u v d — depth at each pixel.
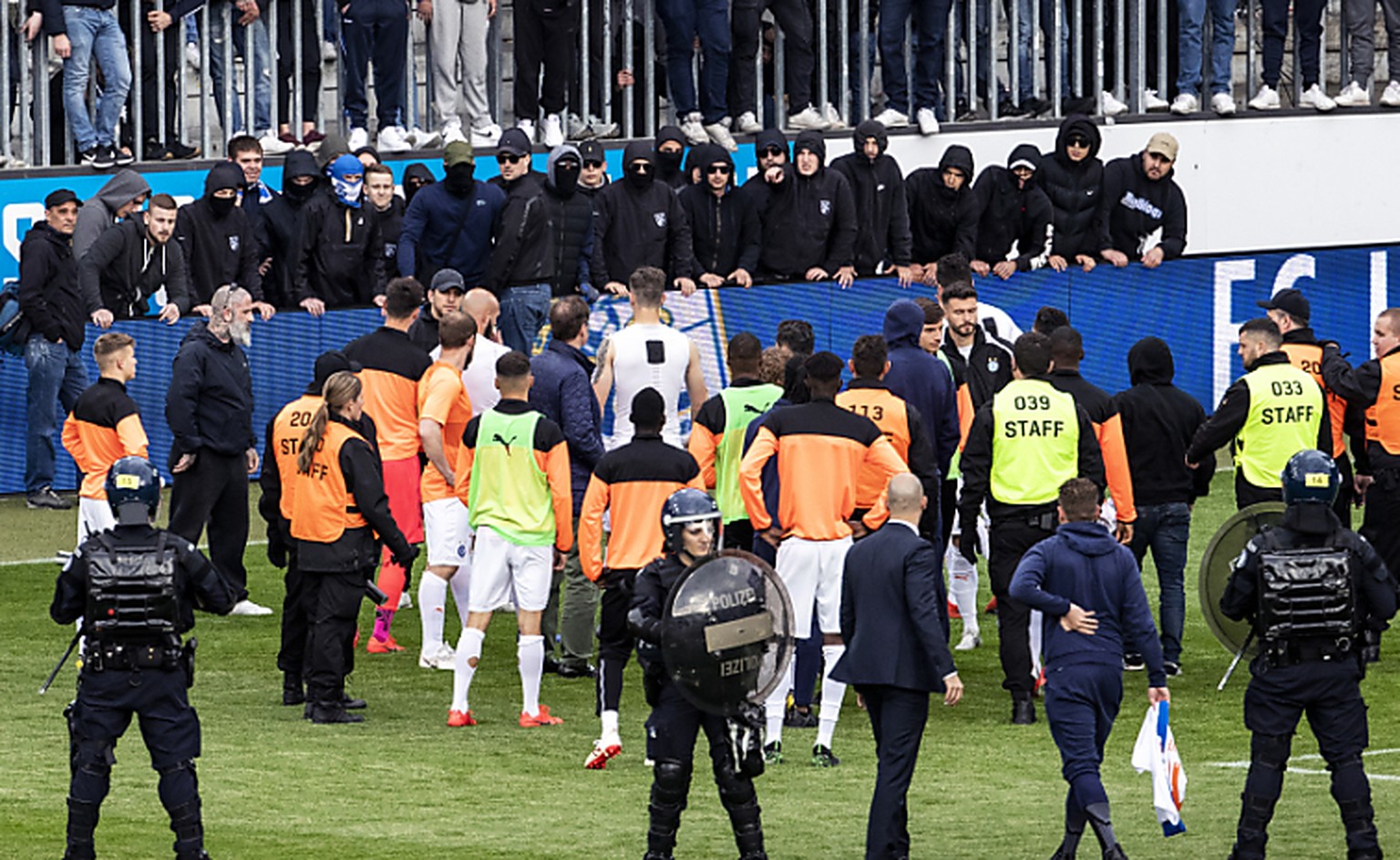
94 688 29.78
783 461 39.59
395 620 51.44
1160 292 68.94
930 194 64.06
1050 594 31.50
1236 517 41.78
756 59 67.56
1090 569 31.44
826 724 38.38
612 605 38.09
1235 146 75.06
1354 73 76.38
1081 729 31.11
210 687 44.34
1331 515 31.08
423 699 43.66
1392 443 47.38
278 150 63.06
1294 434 45.53
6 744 39.16
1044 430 41.38
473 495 41.28
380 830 33.31
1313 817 34.69
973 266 64.88
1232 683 45.78
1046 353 41.84
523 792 36.16
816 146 62.09
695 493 30.27
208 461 49.00
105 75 59.94
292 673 42.81
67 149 60.97
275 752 38.84
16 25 61.56
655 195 60.22
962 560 48.28
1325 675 30.62
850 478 39.59
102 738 29.80
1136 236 67.69
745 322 62.50
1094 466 41.72
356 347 46.81
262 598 52.84
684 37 65.44
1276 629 30.62
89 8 59.47
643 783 36.88
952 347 47.47
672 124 69.31
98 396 44.75
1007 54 73.62
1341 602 30.52
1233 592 31.39
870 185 63.31
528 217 57.78
